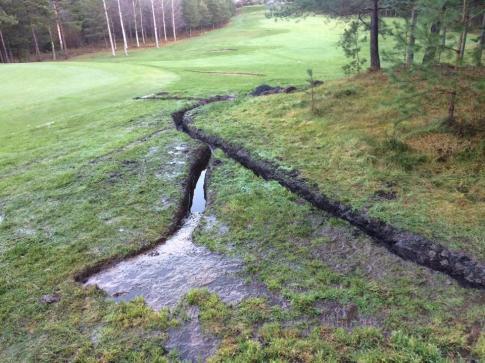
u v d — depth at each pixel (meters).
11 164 8.66
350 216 5.72
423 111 8.03
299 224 5.80
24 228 6.05
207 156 8.97
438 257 4.66
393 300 4.23
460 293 4.23
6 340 4.01
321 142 8.08
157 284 4.80
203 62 24.41
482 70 8.21
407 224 5.20
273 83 15.65
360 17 11.91
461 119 7.27
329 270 4.80
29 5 36.62
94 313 4.33
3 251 5.48
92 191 7.16
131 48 41.50
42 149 9.45
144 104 12.98
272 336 3.87
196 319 4.18
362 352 3.62
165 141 9.45
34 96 15.16
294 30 40.09
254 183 7.11
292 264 4.97
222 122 10.31
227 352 3.71
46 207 6.65
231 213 6.23
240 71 19.72
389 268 4.73
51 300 4.54
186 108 12.20
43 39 40.66
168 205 6.62
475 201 5.51
